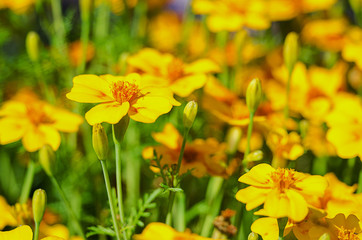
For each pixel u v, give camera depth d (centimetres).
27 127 41
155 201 42
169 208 36
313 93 47
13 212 39
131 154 44
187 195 42
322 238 32
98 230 37
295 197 33
